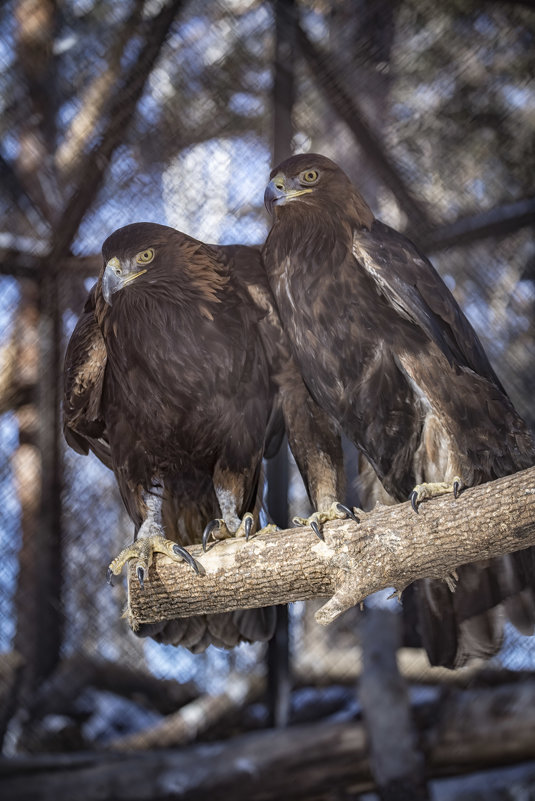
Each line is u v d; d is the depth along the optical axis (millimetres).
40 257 10891
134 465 7051
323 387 6863
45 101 10836
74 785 10055
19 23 10781
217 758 10211
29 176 10836
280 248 6883
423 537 5648
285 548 5961
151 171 10430
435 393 6520
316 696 10938
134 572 6277
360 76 10320
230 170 10336
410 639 8078
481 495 5559
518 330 10344
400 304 6504
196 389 6840
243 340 6898
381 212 10617
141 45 10297
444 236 10305
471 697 10336
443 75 10516
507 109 10531
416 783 9789
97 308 7059
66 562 10734
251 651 11344
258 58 10406
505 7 10359
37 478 10984
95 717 11328
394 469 7027
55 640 10773
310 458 7156
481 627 7223
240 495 6938
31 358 11328
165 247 6805
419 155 10492
